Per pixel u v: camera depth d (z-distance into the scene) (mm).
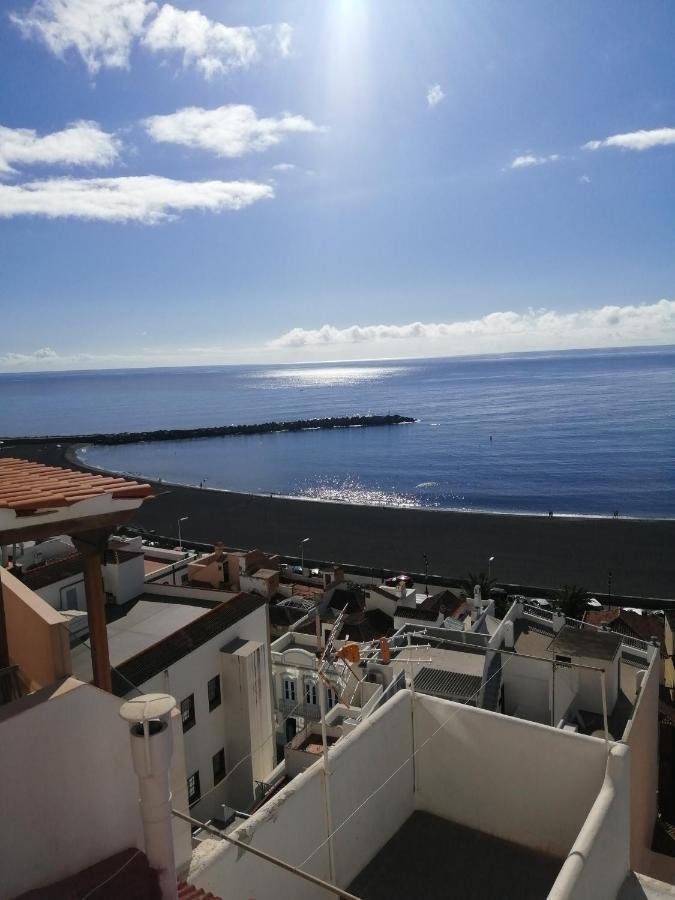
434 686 21422
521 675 22016
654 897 8961
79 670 17844
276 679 32438
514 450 185625
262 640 29547
